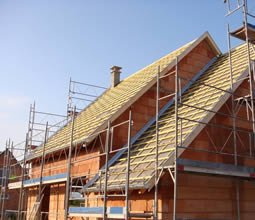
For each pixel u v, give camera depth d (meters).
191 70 17.97
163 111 16.28
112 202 13.20
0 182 30.88
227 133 12.42
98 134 14.66
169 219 10.76
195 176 11.56
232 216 12.02
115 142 15.06
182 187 11.18
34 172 20.58
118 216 10.42
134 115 15.87
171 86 17.17
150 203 11.35
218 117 12.30
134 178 11.49
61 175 15.66
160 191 10.94
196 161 9.90
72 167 16.64
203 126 11.73
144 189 11.09
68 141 17.16
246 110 13.29
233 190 12.39
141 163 12.39
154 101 16.66
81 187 14.25
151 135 14.53
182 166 9.58
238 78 13.34
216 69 17.06
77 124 19.95
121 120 15.51
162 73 17.02
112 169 13.74
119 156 14.65
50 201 18.73
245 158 12.70
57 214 17.47
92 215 11.72
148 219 11.34
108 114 16.59
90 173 14.95
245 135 12.95
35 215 18.08
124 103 16.09
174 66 17.53
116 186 11.77
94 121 17.23
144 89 16.28
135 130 15.73
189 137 11.31
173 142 11.99
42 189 19.06
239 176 11.17
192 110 13.63
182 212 10.93
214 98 13.16
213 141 11.94
